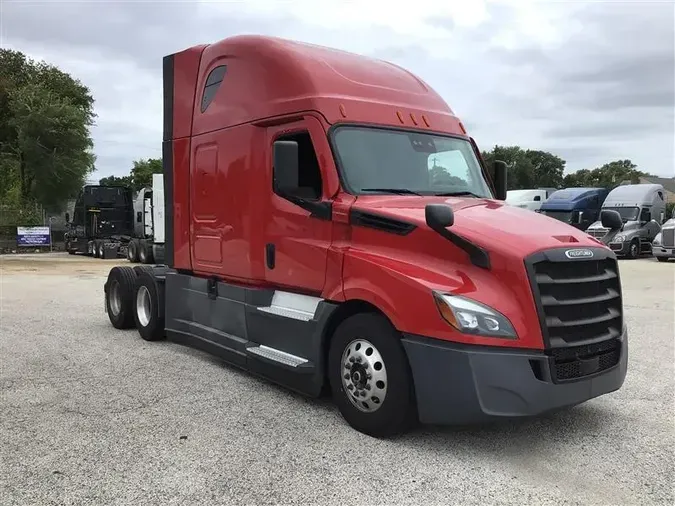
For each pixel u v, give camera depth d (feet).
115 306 29.66
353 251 15.78
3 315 33.78
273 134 18.66
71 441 14.56
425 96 20.16
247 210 19.60
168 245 24.93
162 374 20.97
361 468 13.19
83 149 130.52
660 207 97.04
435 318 13.51
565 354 13.82
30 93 124.47
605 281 15.11
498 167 21.18
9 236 115.96
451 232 14.08
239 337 20.30
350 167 16.83
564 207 98.07
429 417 13.79
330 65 18.56
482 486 12.38
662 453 14.24
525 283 13.43
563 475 12.96
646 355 24.31
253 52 19.79
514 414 13.19
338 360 15.94
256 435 15.10
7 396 18.17
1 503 11.41
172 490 12.03
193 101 23.02
